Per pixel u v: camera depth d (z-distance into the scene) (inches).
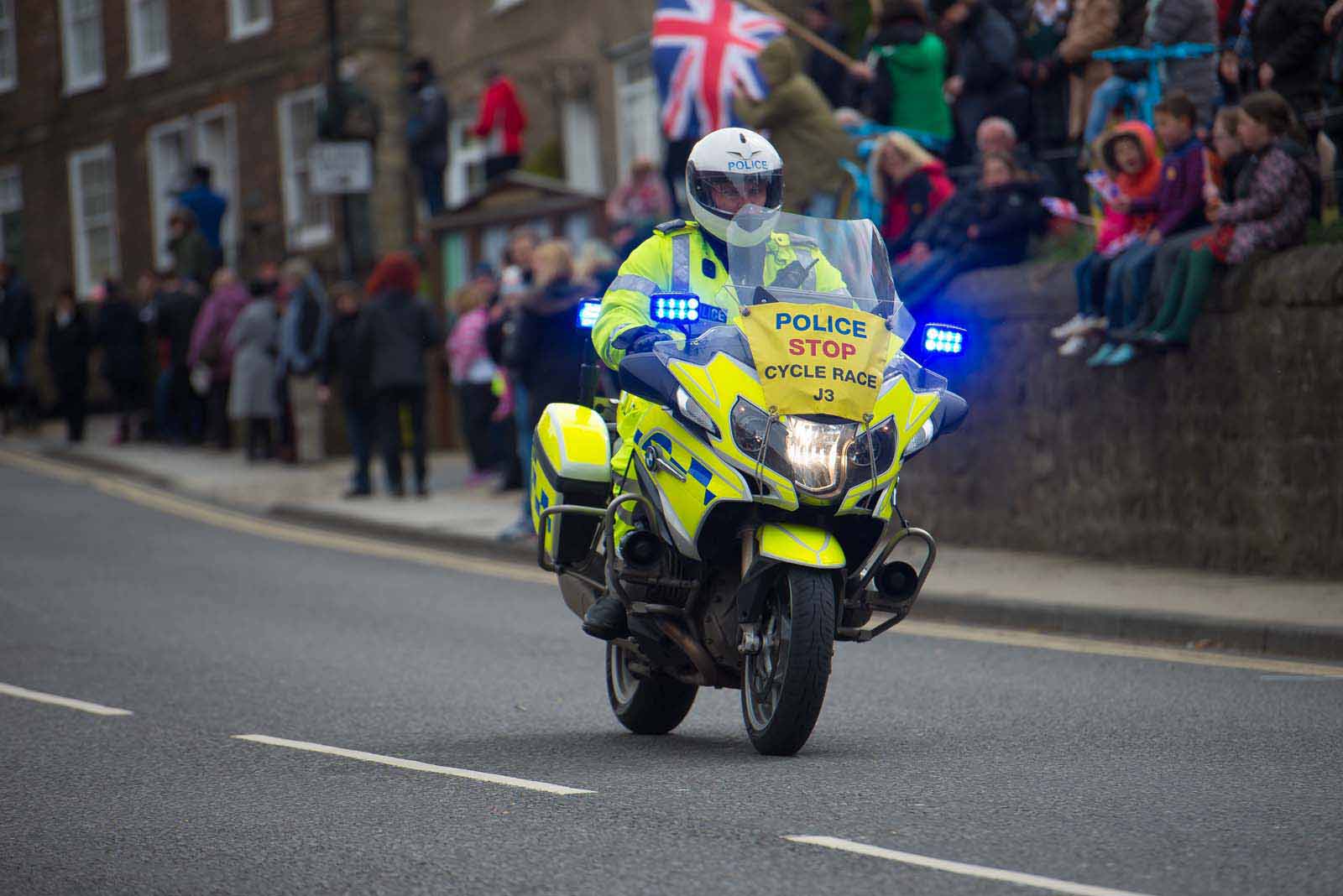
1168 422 1845.5
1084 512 1956.2
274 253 4571.9
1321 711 1162.6
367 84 4308.6
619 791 941.2
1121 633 1545.3
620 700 1151.6
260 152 4680.1
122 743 1117.7
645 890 743.7
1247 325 1743.4
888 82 2282.2
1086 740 1078.4
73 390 3747.5
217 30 4810.5
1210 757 1016.2
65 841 861.2
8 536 2445.9
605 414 1150.3
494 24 4106.8
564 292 2181.3
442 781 981.8
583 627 1066.1
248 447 3292.3
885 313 1021.2
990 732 1112.2
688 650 1027.3
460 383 2832.2
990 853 789.9
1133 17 1983.3
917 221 2171.5
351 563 2186.3
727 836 831.7
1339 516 1663.4
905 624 1675.7
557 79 3912.4
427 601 1852.9
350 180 3097.9
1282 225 1716.3
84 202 5403.5
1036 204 2081.7
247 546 2356.1
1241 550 1766.7
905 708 1213.7
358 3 4323.3
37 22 5521.7
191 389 3636.8
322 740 1124.5
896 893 727.7
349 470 3157.0
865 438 971.3
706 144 1015.6
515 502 2618.1
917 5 2274.9
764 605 1013.2
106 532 2503.7
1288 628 1423.5
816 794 922.7
